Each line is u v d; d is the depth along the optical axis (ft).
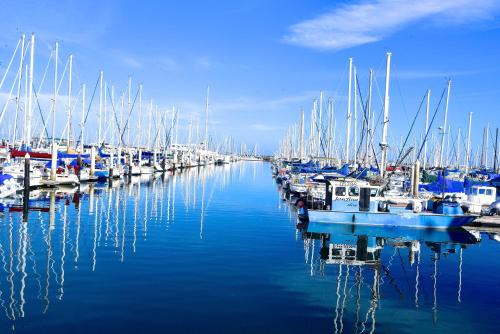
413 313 46.32
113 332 38.11
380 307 47.62
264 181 252.62
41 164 167.84
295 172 198.90
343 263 66.85
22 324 38.88
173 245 73.31
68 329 38.24
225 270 59.36
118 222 93.61
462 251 78.89
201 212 116.16
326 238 86.99
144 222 95.30
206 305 45.73
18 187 135.54
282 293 50.85
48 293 46.88
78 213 103.40
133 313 42.55
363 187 100.78
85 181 190.08
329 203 104.17
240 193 175.22
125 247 70.08
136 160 287.48
